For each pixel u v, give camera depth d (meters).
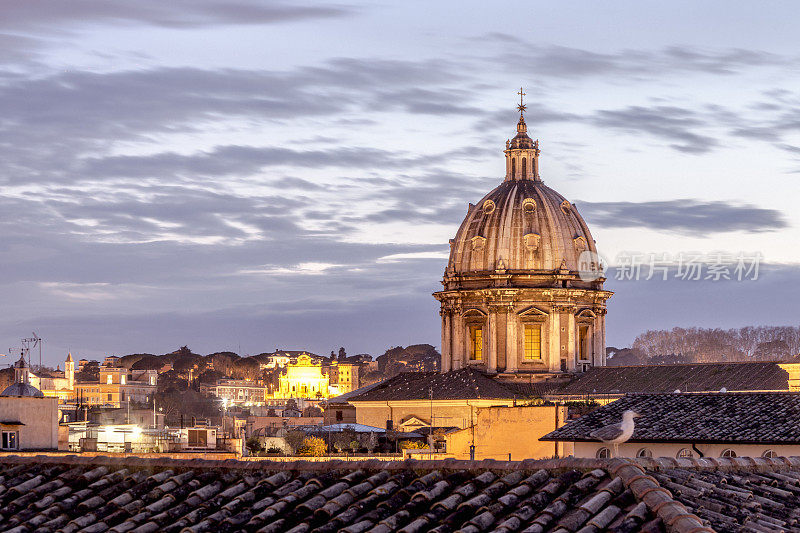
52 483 43.66
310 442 183.00
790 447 104.62
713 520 35.34
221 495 40.72
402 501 38.56
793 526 36.34
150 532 39.09
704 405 116.56
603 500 35.53
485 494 37.75
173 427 185.88
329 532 37.00
